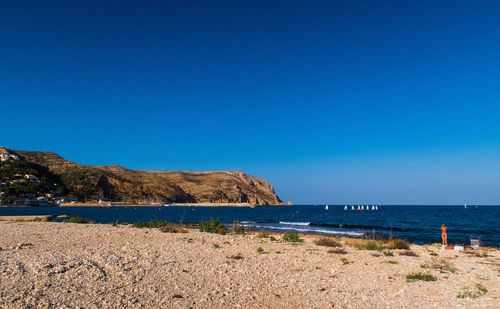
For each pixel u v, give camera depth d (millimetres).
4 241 19000
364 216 119438
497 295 10969
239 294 10078
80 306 8070
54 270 11031
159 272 12211
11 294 8539
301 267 14883
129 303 8523
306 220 94062
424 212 156125
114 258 13812
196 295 9711
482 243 42219
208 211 168875
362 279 12969
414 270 15148
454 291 11445
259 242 23781
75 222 40531
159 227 33656
